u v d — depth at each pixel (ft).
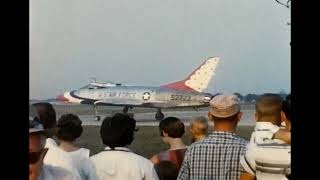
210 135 11.23
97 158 11.03
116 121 11.07
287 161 8.45
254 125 9.33
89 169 10.68
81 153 10.92
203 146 11.10
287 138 8.53
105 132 11.18
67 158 9.34
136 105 133.08
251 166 8.97
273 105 9.12
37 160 6.55
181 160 13.39
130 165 10.93
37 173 6.60
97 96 133.69
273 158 8.51
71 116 11.41
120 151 11.06
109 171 10.87
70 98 131.54
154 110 133.28
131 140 11.33
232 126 11.04
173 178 12.91
